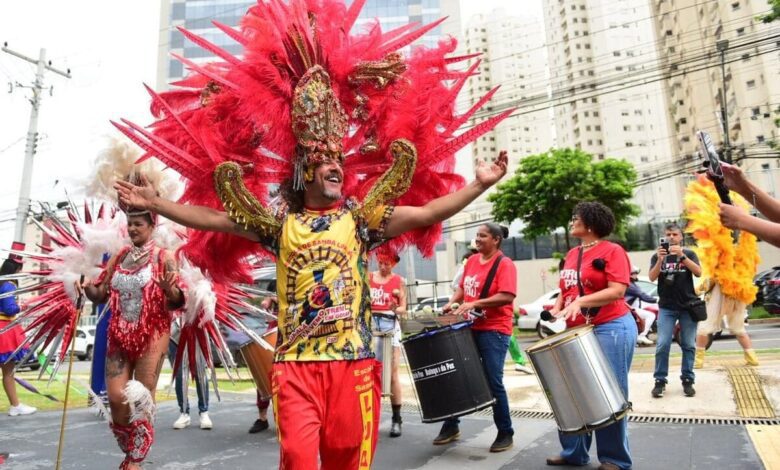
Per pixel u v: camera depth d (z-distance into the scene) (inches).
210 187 93.0
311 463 75.0
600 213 134.3
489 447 158.1
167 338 127.6
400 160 89.4
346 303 81.9
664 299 201.5
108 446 165.2
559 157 749.3
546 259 1021.8
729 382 206.8
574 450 136.3
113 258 131.5
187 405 193.8
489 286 156.3
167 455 155.7
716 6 1328.7
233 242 102.2
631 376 235.8
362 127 99.3
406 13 1556.3
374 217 88.3
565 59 2509.8
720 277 237.3
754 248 242.1
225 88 93.4
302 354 79.7
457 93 99.7
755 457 132.0
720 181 91.7
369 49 96.8
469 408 146.8
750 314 653.3
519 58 2431.1
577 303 122.6
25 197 673.0
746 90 1196.5
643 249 1008.9
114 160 127.3
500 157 87.4
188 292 133.3
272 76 87.0
